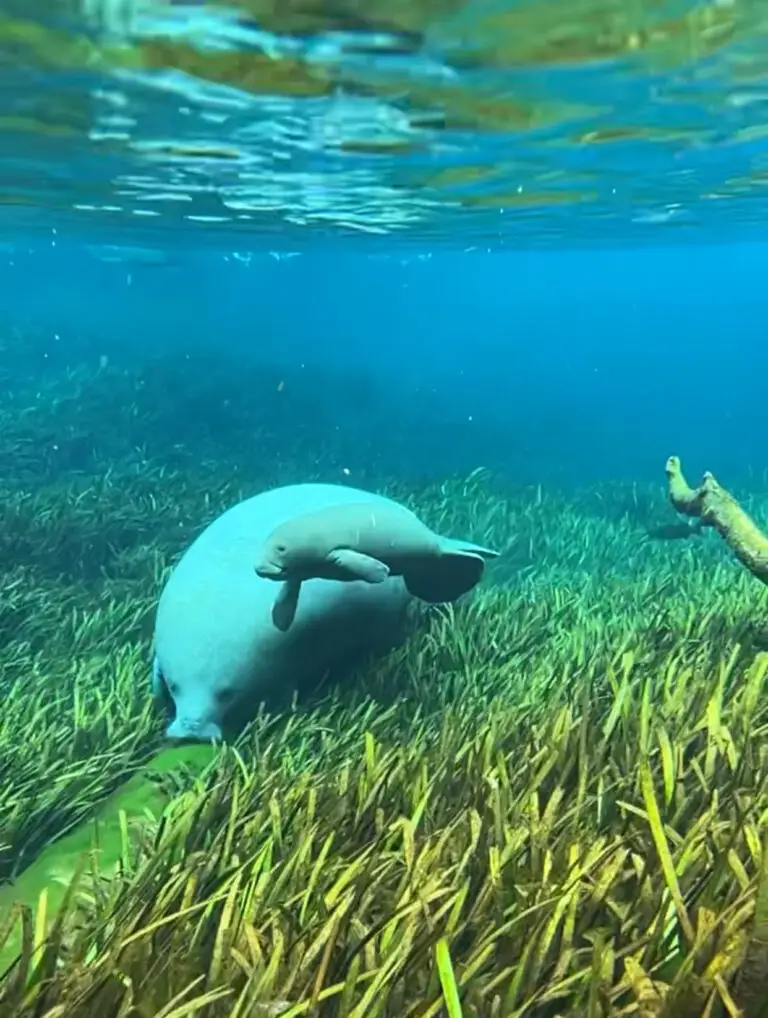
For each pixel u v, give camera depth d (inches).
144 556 537.6
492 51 384.2
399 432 1307.8
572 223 1125.7
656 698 239.9
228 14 339.0
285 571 277.3
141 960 140.4
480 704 271.3
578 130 541.6
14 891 205.9
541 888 142.3
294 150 611.5
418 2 323.9
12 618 416.8
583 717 201.2
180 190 805.9
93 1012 129.7
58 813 236.8
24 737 277.9
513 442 1444.4
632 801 174.6
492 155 622.5
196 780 228.8
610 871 139.7
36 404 1045.8
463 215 1007.0
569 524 666.2
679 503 341.4
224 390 1268.5
